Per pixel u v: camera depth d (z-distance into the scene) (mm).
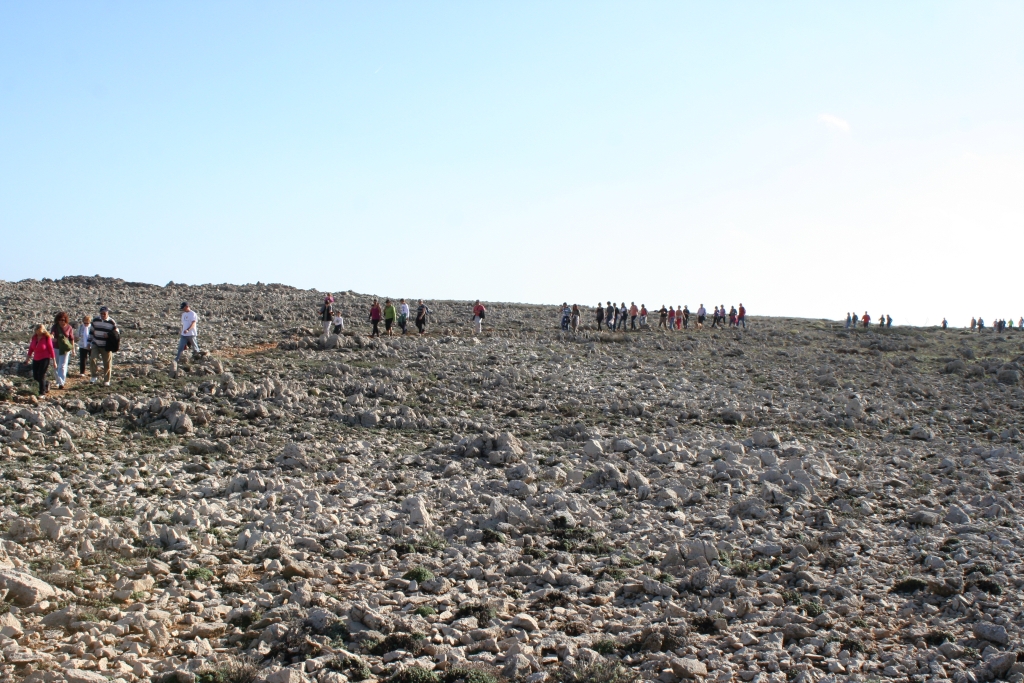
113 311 47656
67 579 11148
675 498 17516
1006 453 23312
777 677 9469
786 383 35969
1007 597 12148
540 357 39375
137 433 20859
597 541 14820
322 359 34469
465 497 17328
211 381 26391
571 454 21734
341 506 16344
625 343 47406
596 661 9555
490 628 10570
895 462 22156
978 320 73875
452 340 42594
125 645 9547
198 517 14570
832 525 15812
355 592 11914
